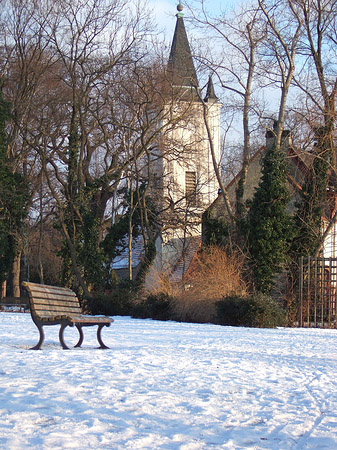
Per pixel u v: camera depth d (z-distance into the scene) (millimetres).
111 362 10383
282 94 35875
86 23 39125
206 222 37750
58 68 41188
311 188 34938
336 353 14469
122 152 46062
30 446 4844
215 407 6996
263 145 44344
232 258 29562
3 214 39781
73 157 39875
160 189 47062
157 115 41375
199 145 47094
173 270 36312
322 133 34812
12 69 42094
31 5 39750
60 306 13180
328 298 27953
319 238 34344
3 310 36000
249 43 37344
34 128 43031
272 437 5664
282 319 26641
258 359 12336
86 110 40062
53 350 12125
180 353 12727
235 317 25484
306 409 7105
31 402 6590
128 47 40031
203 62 38469
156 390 7844
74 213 39812
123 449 4898
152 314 28656
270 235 32281
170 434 5559
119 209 56219
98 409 6410
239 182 37844
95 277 38906
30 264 48312
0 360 10039
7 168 39500
